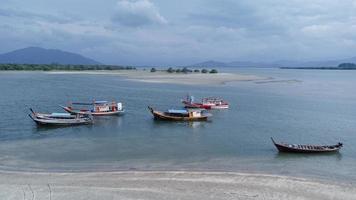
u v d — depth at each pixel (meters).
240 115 62.78
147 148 38.72
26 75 170.88
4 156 34.53
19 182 27.16
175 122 54.69
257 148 39.50
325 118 60.50
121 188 25.91
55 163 32.62
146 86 114.44
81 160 33.75
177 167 31.78
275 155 36.69
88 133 45.91
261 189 26.28
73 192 25.05
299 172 31.30
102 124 52.16
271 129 50.75
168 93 94.38
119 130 48.16
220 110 68.56
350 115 63.75
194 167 31.86
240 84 131.12
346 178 30.00
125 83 125.62
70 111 59.50
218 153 37.12
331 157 36.50
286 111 67.81
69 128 48.78
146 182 27.23
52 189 25.56
